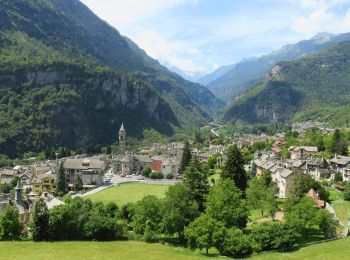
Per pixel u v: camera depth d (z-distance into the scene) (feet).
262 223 367.66
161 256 288.51
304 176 448.24
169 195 360.07
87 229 343.26
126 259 278.67
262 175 530.68
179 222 345.92
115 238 347.97
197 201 382.63
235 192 361.71
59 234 341.21
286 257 280.10
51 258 277.85
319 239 331.98
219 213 338.34
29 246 313.53
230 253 296.30
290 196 405.39
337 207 412.16
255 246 298.97
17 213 351.25
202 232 302.66
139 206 376.68
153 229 356.79
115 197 579.07
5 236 340.39
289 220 332.39
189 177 390.01
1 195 561.84
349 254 273.54
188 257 288.51
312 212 336.08
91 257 281.74
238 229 312.91
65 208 344.90
